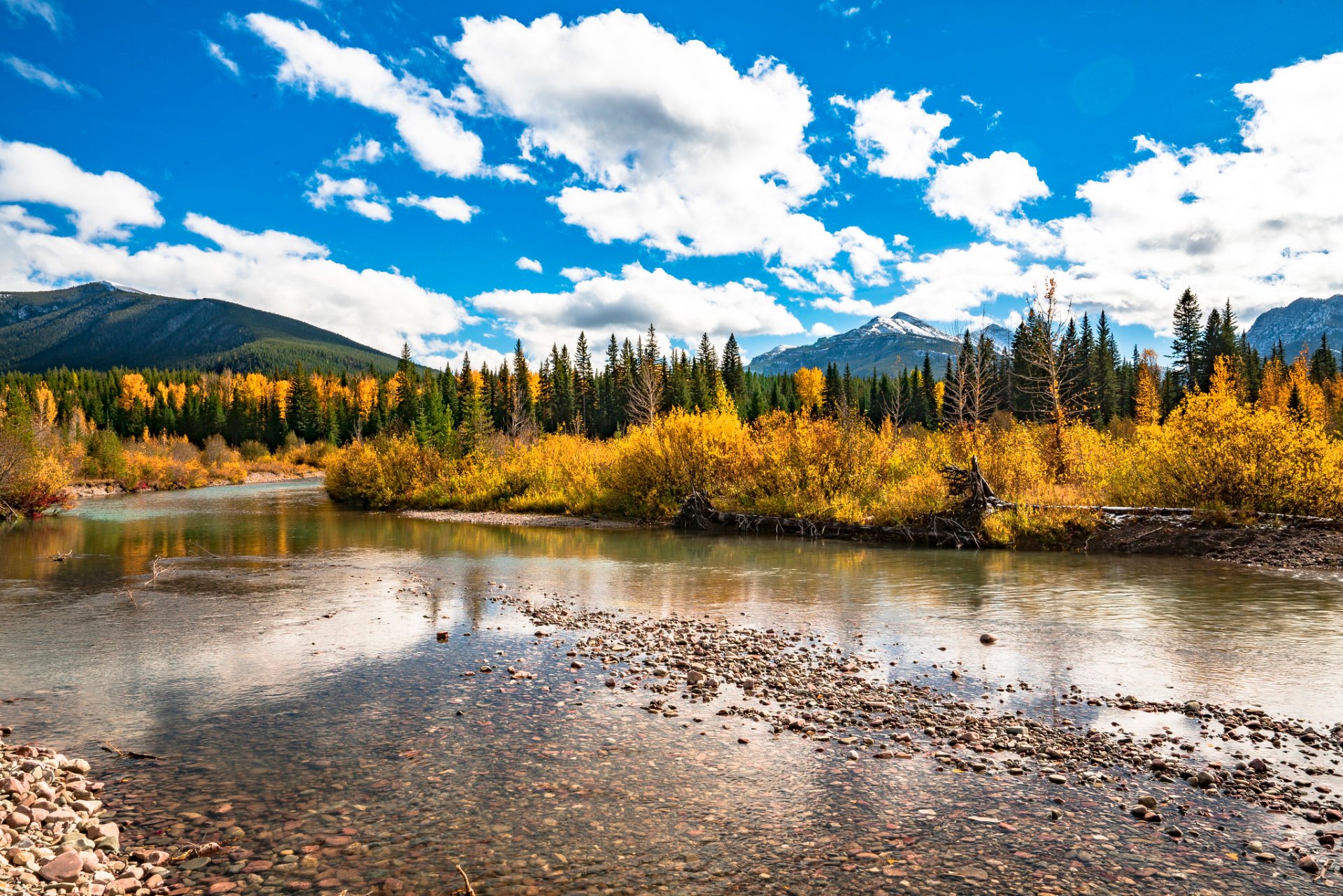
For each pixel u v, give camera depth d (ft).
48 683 28.71
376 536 85.10
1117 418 181.06
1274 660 30.32
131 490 179.63
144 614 41.52
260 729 23.88
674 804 18.51
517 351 353.51
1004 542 69.36
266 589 49.83
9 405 109.40
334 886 14.67
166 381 529.45
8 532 85.56
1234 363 240.32
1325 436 64.08
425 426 157.07
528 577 55.21
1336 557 52.90
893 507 79.10
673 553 69.77
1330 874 14.92
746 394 327.88
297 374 366.22
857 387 357.41
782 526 86.43
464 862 15.67
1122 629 36.22
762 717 24.94
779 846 16.38
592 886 14.66
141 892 14.35
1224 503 65.05
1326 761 20.58
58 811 17.46
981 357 149.59
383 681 29.12
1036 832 16.88
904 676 29.27
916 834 16.87
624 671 30.40
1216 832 16.79
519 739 22.91
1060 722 23.95
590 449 132.26
